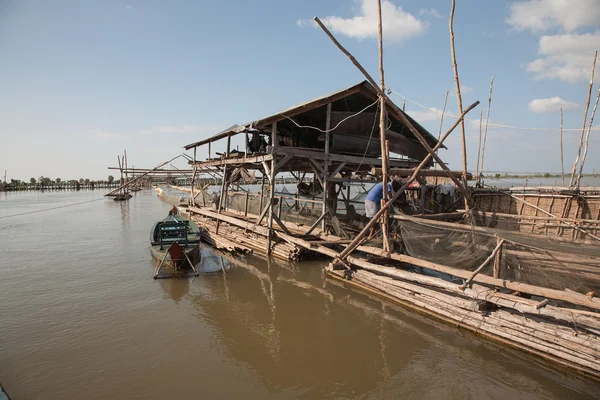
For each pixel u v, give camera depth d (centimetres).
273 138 1213
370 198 1030
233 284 985
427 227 792
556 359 541
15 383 534
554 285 595
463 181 1015
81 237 1727
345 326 721
